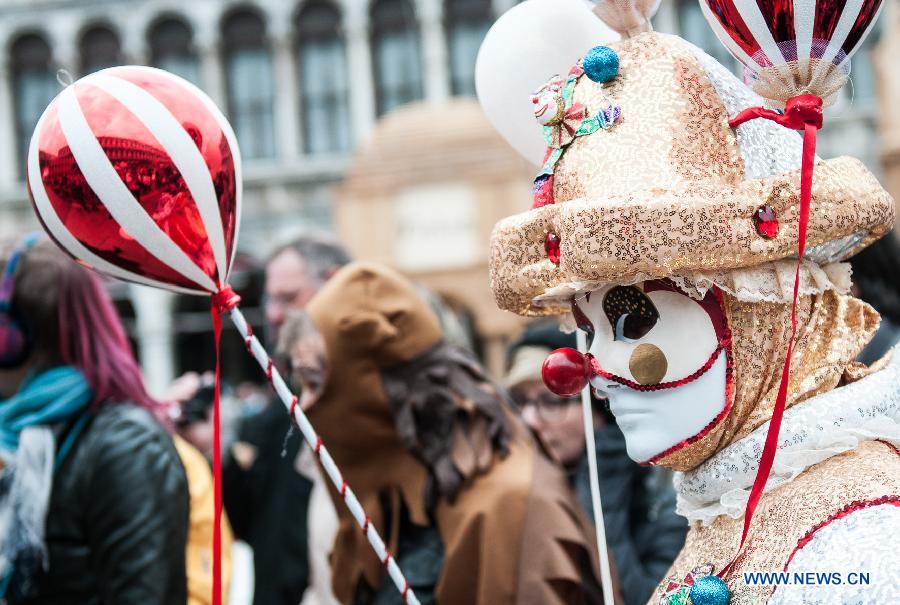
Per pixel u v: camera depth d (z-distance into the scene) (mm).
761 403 1731
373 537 1879
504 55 2219
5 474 2971
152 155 1963
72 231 2014
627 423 1781
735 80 1778
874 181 1732
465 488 2936
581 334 1999
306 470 3709
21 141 24531
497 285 1836
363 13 24062
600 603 2906
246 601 6801
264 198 24219
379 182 17688
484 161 17469
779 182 1667
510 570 2834
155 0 24359
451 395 2988
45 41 24531
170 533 2898
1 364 3049
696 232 1616
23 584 2889
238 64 24516
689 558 1827
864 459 1663
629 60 1752
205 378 4371
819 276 1732
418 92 24109
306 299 4449
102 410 2998
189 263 1995
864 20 1620
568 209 1651
